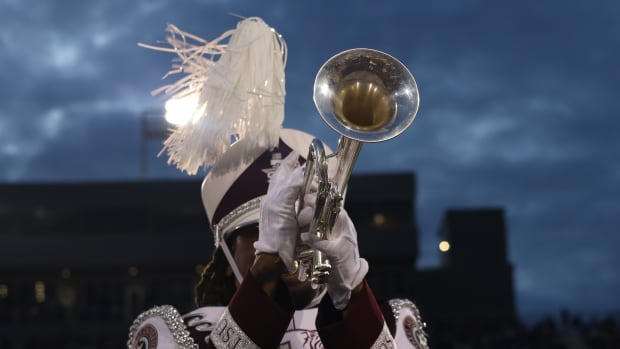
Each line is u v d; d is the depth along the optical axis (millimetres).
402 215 34750
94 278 36281
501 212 37688
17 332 35375
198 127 2404
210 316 2328
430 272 37250
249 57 2438
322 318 2078
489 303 36969
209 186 2480
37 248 35469
